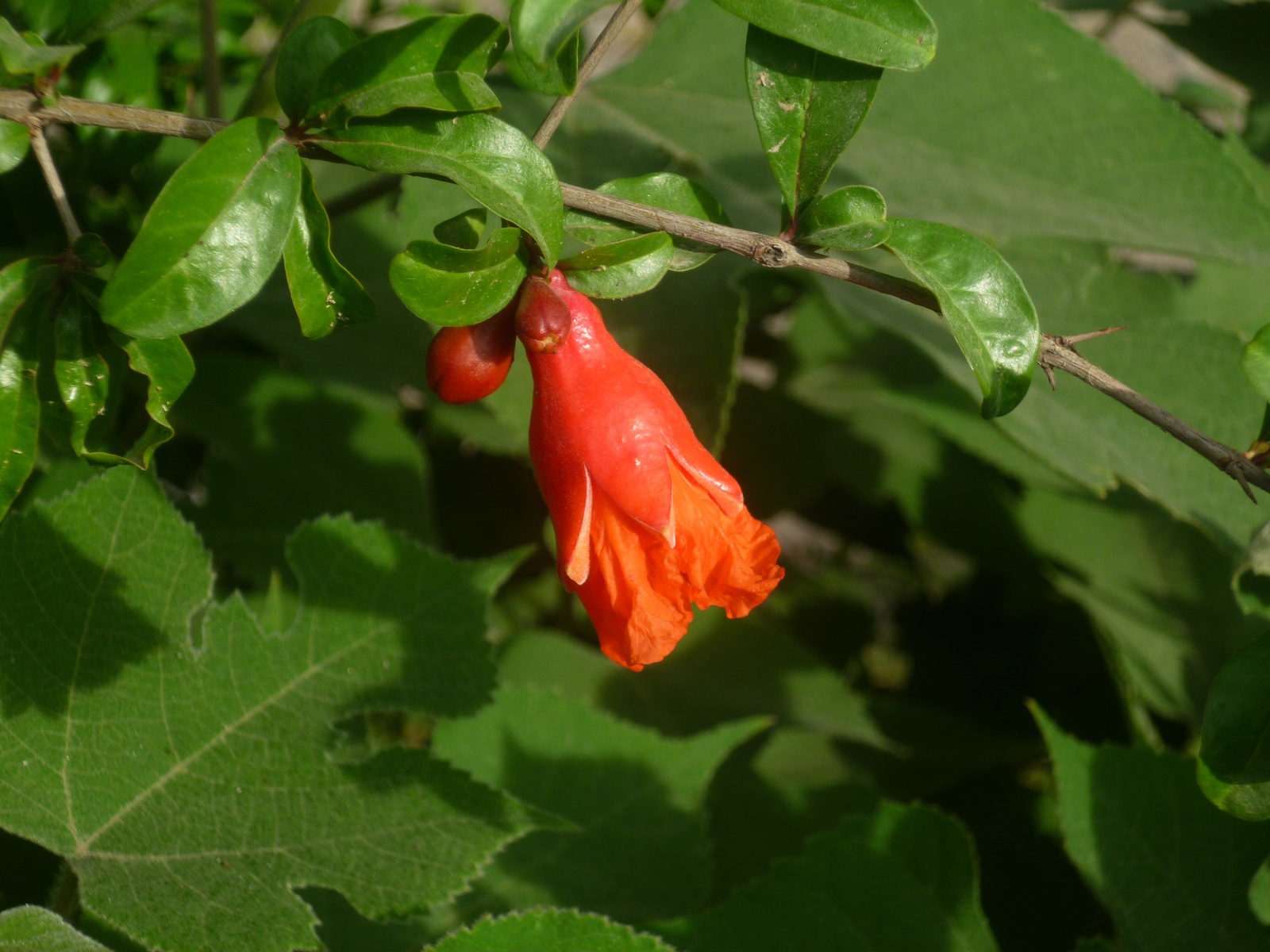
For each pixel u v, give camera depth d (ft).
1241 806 1.01
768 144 1.04
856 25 1.01
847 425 1.88
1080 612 1.92
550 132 1.01
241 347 1.64
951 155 1.45
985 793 1.65
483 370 1.02
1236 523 1.35
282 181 0.97
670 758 1.34
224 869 1.12
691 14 1.48
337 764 1.15
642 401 1.01
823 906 1.26
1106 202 1.44
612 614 1.00
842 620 2.05
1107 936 1.47
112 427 1.20
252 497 1.45
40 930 1.03
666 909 1.30
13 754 1.10
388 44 0.97
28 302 0.99
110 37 1.37
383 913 1.12
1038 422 1.34
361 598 1.19
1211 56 1.81
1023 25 1.43
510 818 1.14
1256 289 1.66
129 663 1.13
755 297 1.48
